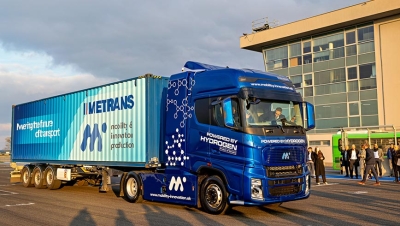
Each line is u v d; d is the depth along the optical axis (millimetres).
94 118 14203
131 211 10609
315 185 17531
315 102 34594
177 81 11102
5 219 9680
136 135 12227
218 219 9305
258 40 37188
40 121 17625
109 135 13383
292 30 34719
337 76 33312
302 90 35500
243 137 9195
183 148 10648
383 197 13109
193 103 10492
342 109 32906
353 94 32312
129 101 12625
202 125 10164
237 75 9625
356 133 24469
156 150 11938
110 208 11188
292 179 9625
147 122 11875
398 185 17203
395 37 30297
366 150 17734
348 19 31250
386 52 30625
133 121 12391
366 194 13984
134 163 12227
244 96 9305
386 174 22016
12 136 19984
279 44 37281
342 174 23875
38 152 17594
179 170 10742
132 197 12219
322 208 10820
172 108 11133
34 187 17859
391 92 30281
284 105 9938
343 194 14023
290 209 10672
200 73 10539
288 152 9633
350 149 22094
